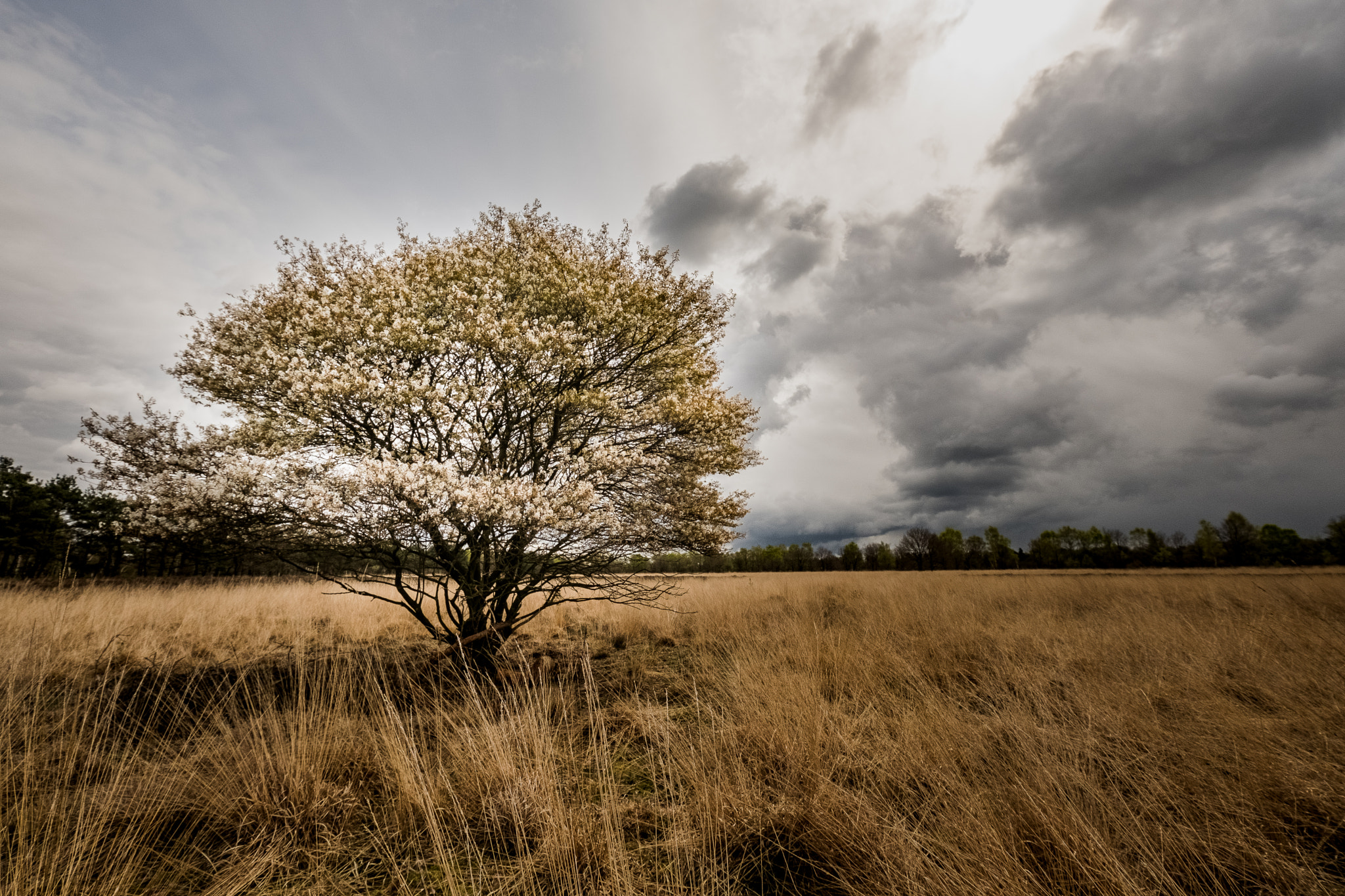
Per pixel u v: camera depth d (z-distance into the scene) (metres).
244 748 3.21
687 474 7.09
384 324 5.84
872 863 2.24
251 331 5.88
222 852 2.53
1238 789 2.71
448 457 6.18
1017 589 13.45
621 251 7.59
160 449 5.40
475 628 5.68
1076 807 2.34
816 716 3.54
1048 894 1.98
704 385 8.18
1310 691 4.31
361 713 3.93
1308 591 10.09
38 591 8.67
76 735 3.37
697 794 2.77
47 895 2.03
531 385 6.18
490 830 2.72
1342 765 2.93
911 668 4.94
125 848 2.32
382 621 9.39
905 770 2.99
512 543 5.66
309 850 2.54
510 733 3.29
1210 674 4.66
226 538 5.02
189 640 7.27
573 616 10.17
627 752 3.80
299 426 5.97
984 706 4.33
